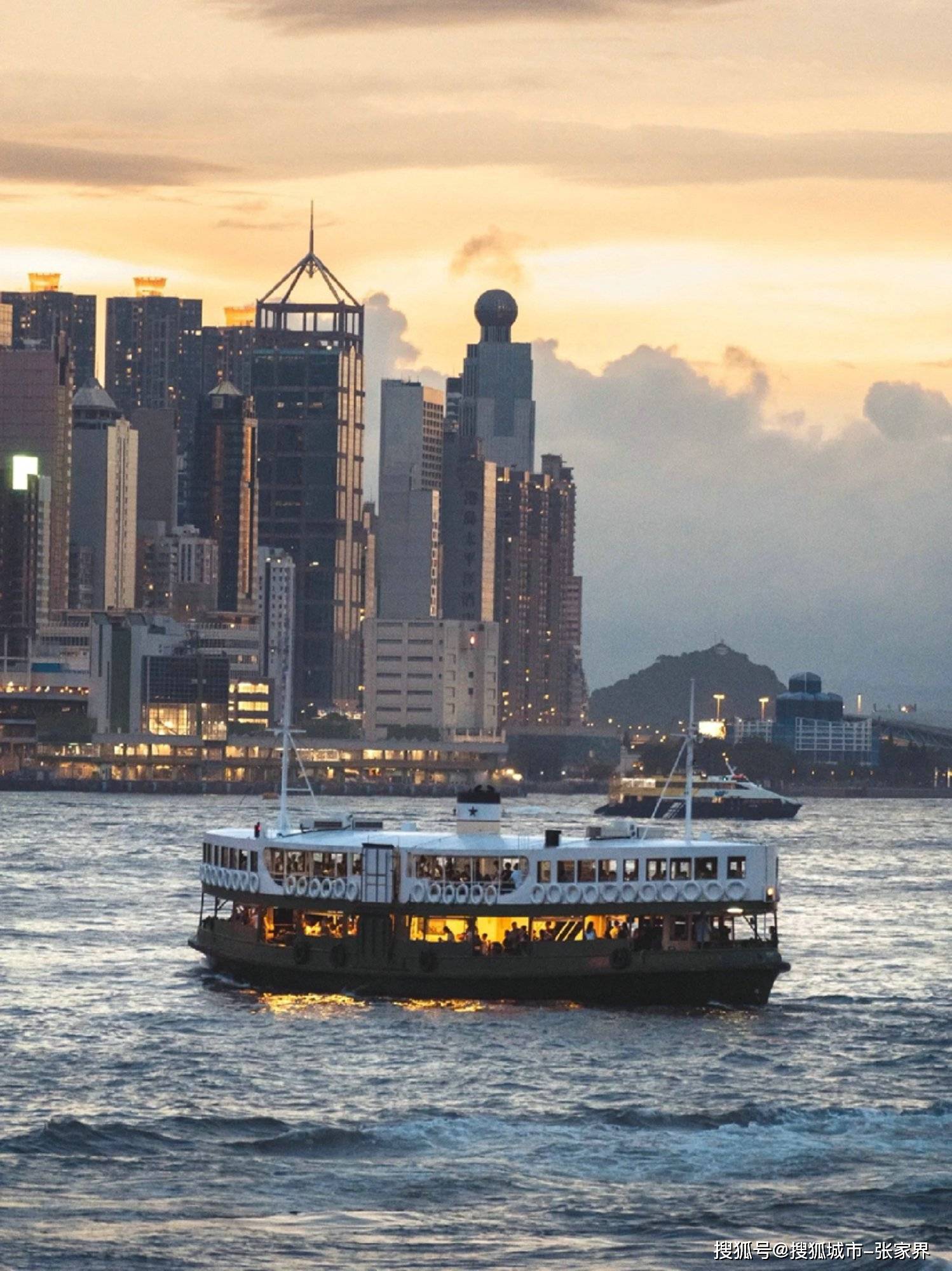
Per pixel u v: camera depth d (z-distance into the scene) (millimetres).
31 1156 186875
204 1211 170375
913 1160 187750
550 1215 170500
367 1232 165625
